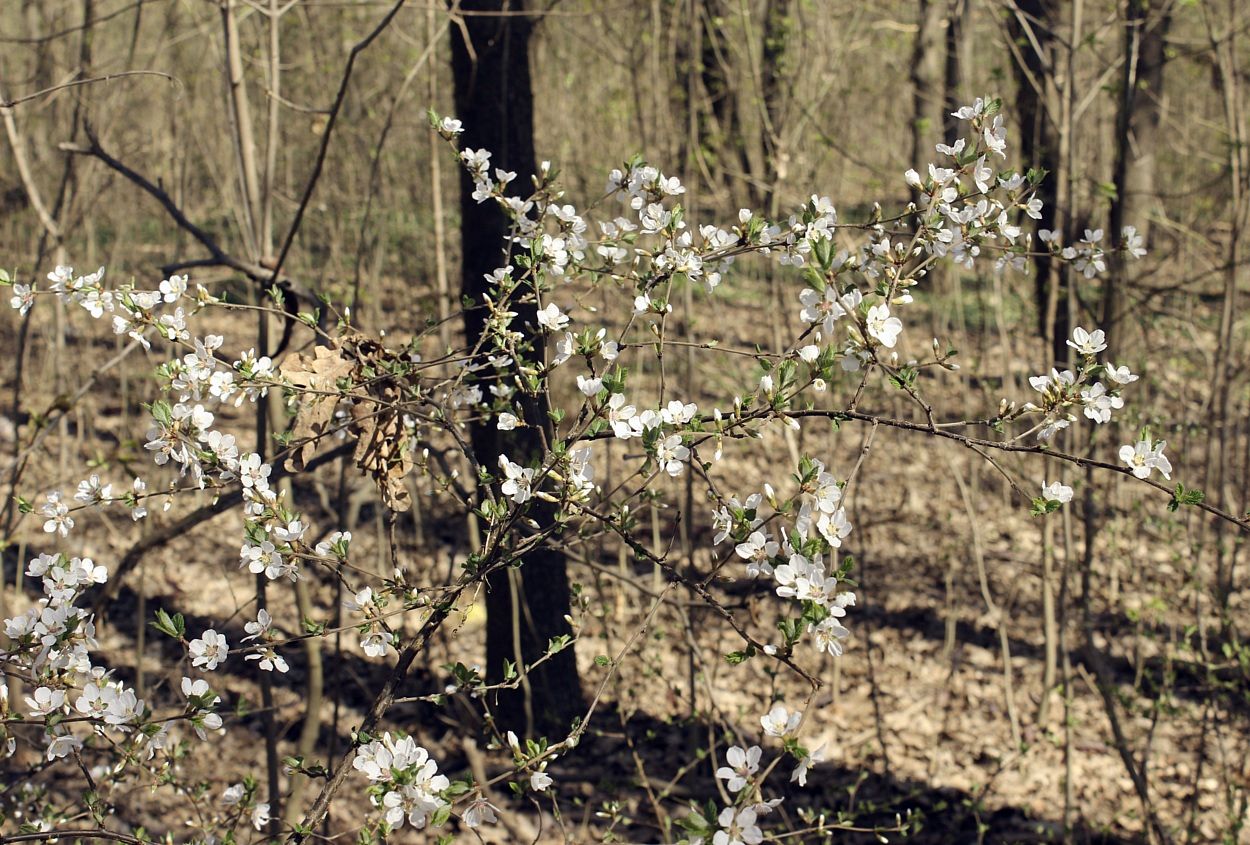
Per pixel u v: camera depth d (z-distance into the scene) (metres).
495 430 4.59
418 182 8.05
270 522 1.86
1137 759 5.61
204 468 1.89
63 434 5.72
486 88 4.80
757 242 2.03
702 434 1.83
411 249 8.15
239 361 1.97
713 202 5.89
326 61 6.62
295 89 7.06
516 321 4.66
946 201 1.97
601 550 7.15
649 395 7.94
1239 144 4.62
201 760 5.09
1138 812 5.16
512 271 2.26
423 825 1.66
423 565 6.39
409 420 2.22
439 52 6.29
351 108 7.11
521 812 5.00
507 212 2.23
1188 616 6.31
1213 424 5.30
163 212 9.31
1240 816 4.25
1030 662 6.51
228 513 7.91
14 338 8.82
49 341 7.67
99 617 3.07
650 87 6.08
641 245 2.47
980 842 4.60
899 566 7.53
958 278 7.41
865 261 2.04
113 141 6.43
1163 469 1.76
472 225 4.77
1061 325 4.71
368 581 6.41
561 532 2.33
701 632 6.50
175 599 6.78
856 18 6.57
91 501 1.92
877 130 8.18
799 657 6.38
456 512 6.37
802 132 6.32
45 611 1.80
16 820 2.68
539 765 1.88
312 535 7.23
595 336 1.89
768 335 9.23
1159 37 5.48
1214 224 6.66
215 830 2.64
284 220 7.82
